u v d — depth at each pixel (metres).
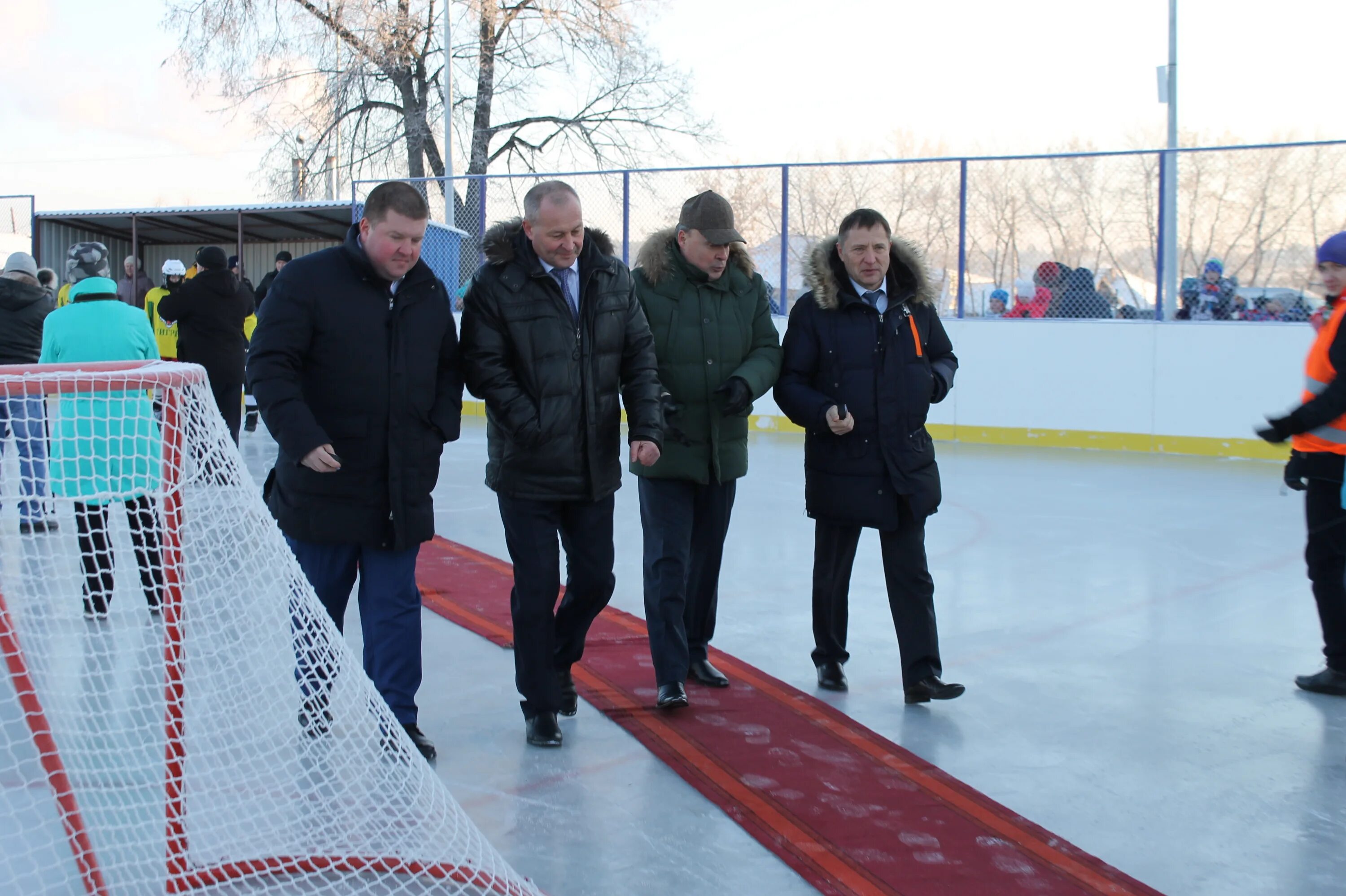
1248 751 3.25
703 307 3.55
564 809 2.79
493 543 6.15
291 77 20.17
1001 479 8.55
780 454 10.09
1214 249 10.08
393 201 2.90
